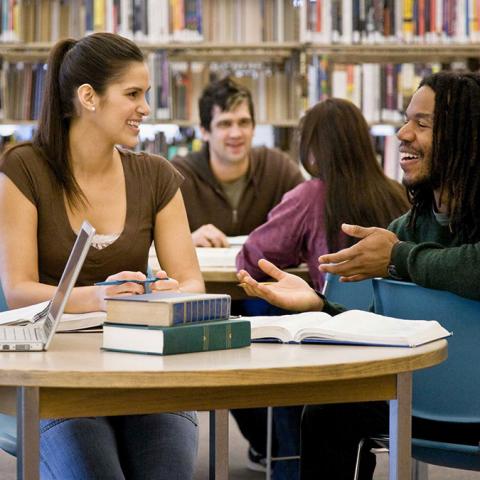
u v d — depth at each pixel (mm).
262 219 7125
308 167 5270
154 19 9055
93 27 9078
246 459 6242
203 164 7094
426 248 3332
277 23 9180
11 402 2621
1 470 5789
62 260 3887
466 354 3174
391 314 3332
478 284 3104
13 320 3000
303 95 9156
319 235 5191
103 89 3824
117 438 3463
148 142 9133
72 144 3908
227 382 2326
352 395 2615
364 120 5152
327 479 3477
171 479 3252
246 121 6980
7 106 9242
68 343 2846
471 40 9195
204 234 6328
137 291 3150
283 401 2541
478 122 3482
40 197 3854
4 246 3793
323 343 2855
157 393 2416
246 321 2793
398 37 9141
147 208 4070
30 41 9234
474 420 3197
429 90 3580
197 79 9148
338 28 9094
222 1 9172
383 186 5074
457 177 3486
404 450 2666
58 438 3199
